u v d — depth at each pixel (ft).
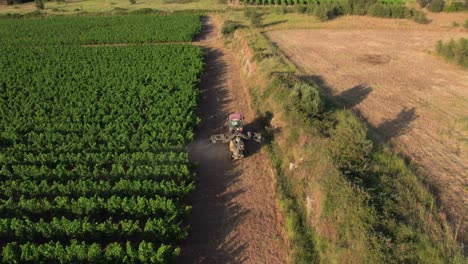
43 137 74.18
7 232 50.55
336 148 58.29
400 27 172.86
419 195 50.29
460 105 87.15
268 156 69.67
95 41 159.02
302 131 66.90
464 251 42.27
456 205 51.57
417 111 83.92
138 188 58.29
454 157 64.80
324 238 47.01
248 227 53.83
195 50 133.59
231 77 116.06
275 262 48.01
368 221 43.75
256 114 86.79
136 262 46.21
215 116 89.20
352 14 192.44
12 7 274.77
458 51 117.50
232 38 157.48
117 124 77.00
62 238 51.24
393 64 120.26
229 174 66.08
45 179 62.39
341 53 133.39
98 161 66.18
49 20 204.95
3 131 78.07
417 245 40.52
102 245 51.44
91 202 54.19
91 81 105.19
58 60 127.13
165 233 49.88
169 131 76.38
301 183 58.23
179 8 245.04
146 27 179.73
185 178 62.13
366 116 81.25
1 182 59.88
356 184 49.90
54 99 91.91
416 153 66.08
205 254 49.47
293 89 79.15
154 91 95.09
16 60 128.26
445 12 194.90
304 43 148.05
